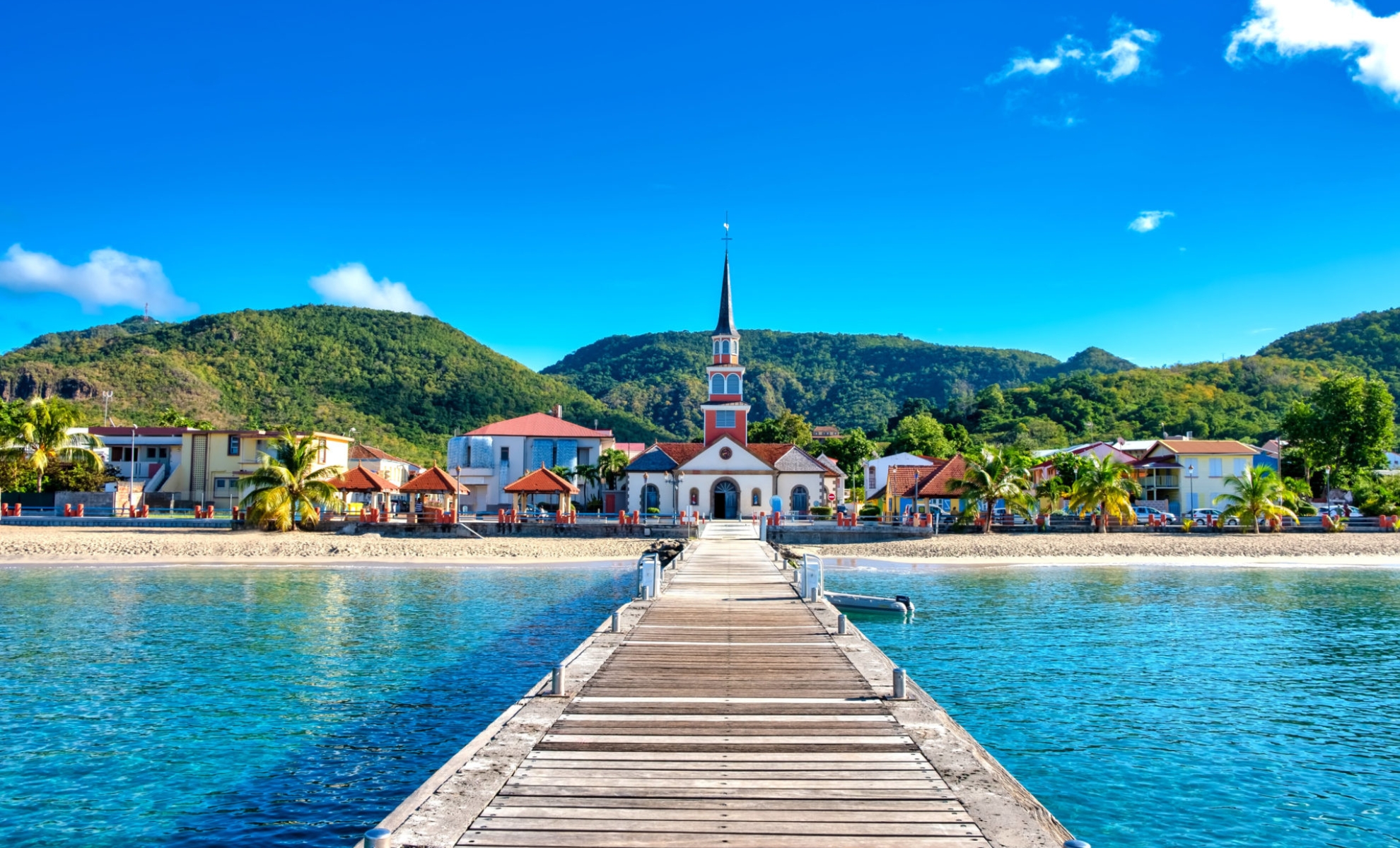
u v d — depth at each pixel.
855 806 9.80
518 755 11.53
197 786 15.35
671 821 9.34
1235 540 62.12
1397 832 14.06
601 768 11.07
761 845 8.73
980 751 11.86
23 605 35.91
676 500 76.12
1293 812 14.79
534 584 44.38
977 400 180.75
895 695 14.78
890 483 80.12
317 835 13.43
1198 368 198.25
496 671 23.83
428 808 9.59
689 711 13.91
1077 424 163.88
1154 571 51.16
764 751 11.81
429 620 32.28
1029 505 66.75
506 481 96.19
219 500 86.12
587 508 86.94
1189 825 14.24
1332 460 89.38
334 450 91.88
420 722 19.03
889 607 34.19
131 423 127.88
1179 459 88.56
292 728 18.59
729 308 84.31
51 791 15.09
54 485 78.00
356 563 54.53
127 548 56.53
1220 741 18.38
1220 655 26.72
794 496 75.88
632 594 40.25
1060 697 21.64
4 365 146.88
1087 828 14.14
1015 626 31.84
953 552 59.50
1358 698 21.72
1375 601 38.47
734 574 35.66
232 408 150.00
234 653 26.19
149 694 21.31
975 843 8.78
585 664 17.45
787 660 18.00
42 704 20.36
